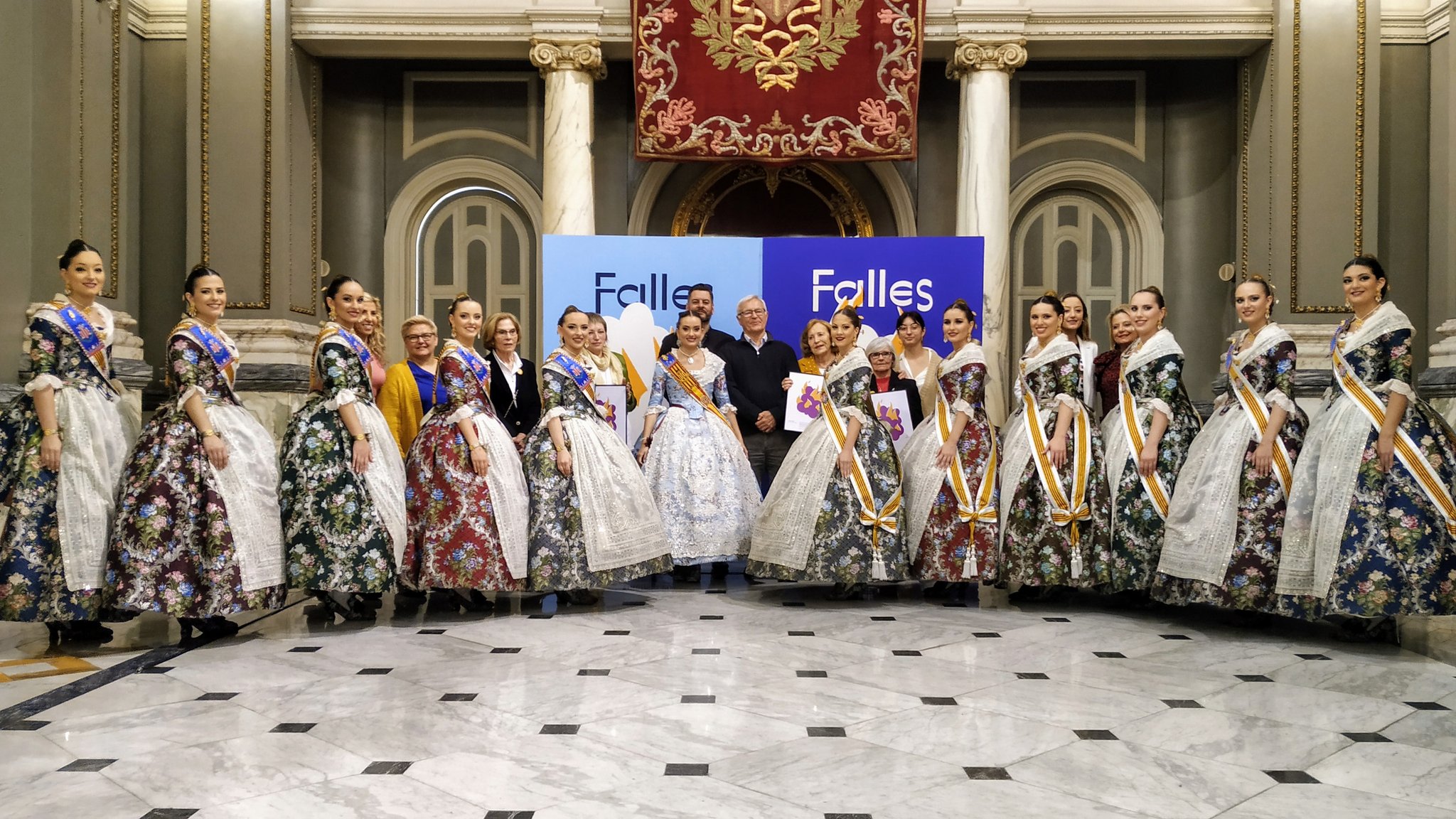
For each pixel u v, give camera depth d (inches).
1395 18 315.6
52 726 117.3
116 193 266.5
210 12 303.6
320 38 311.0
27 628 175.9
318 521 171.2
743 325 240.2
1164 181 346.6
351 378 177.0
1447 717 123.5
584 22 307.6
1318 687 137.1
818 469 195.9
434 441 186.9
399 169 350.0
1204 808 94.0
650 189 351.9
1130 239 352.5
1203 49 314.8
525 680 138.4
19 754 107.6
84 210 246.5
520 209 356.5
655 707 125.1
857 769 103.4
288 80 307.0
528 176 349.1
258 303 304.0
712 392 222.2
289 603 201.2
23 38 219.3
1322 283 298.2
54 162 230.8
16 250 217.9
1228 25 306.5
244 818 90.5
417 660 150.5
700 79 305.3
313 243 327.0
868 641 164.6
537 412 225.3
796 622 180.4
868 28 303.0
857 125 305.1
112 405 164.9
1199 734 116.0
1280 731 117.4
